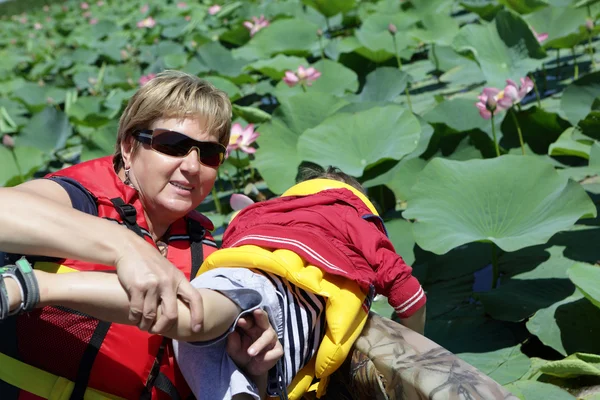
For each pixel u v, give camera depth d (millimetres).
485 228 2824
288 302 1557
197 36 9320
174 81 1689
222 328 1397
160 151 1666
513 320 2557
